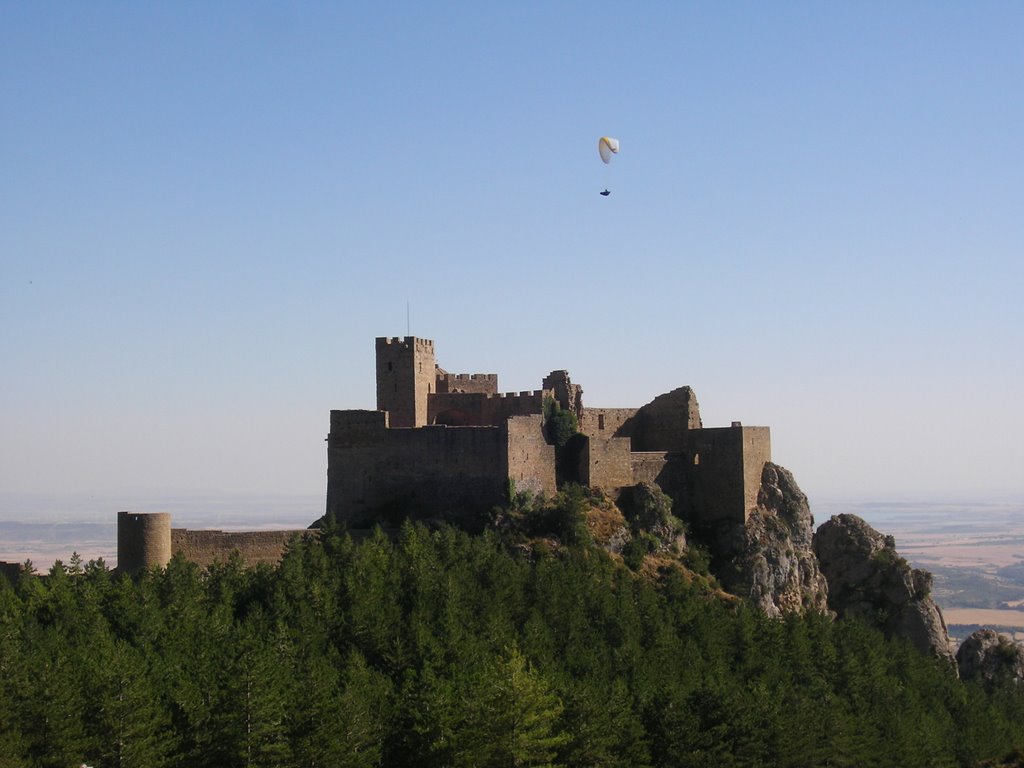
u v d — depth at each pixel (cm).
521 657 14462
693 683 16125
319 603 16500
